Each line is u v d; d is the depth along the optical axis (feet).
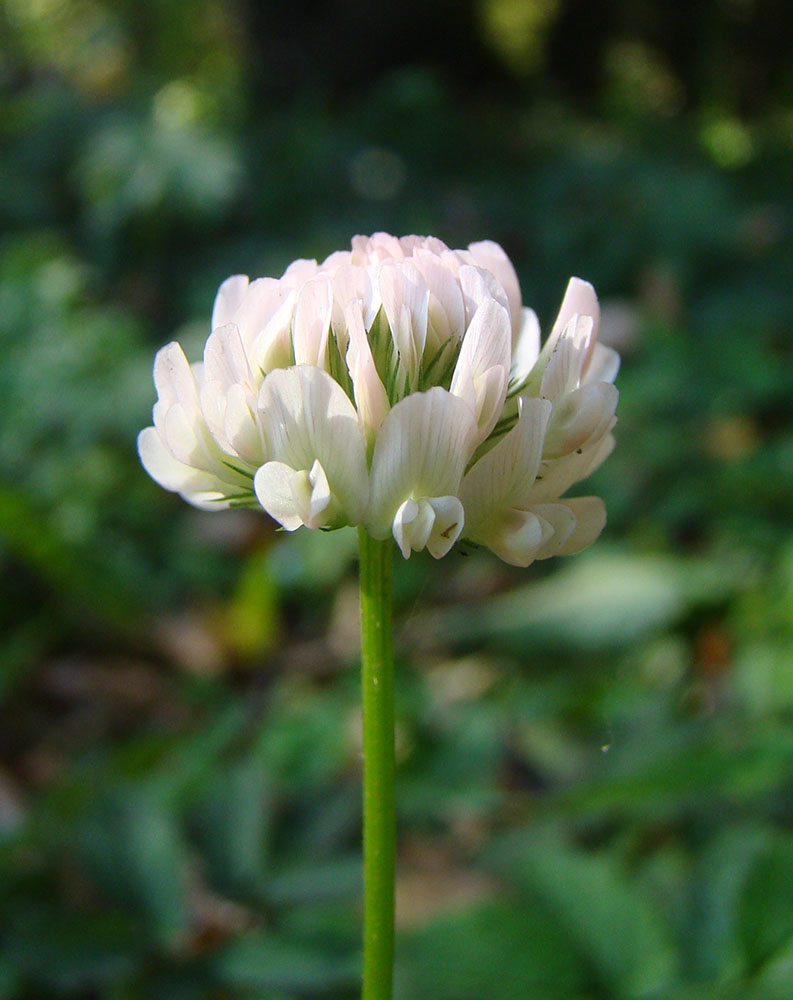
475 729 0.52
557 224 1.48
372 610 0.26
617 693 0.57
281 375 0.25
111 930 0.40
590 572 0.68
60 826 0.46
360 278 0.25
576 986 0.34
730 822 0.46
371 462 0.25
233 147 1.44
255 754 0.53
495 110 2.23
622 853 0.46
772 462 0.76
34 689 0.68
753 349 0.93
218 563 0.77
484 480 0.25
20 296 0.78
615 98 2.56
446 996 0.34
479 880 0.49
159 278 1.34
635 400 0.85
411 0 2.25
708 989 0.33
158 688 0.69
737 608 0.64
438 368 0.25
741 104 2.87
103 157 1.37
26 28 2.31
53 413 0.74
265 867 0.43
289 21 2.20
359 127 1.84
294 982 0.38
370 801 0.26
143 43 2.30
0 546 0.73
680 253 1.37
